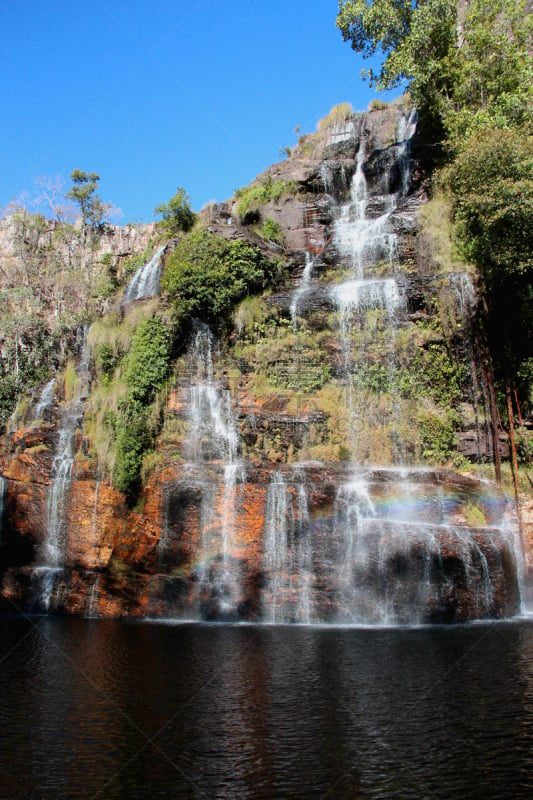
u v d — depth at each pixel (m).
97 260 41.38
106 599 19.19
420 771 7.62
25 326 34.84
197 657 13.02
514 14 28.84
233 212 35.06
